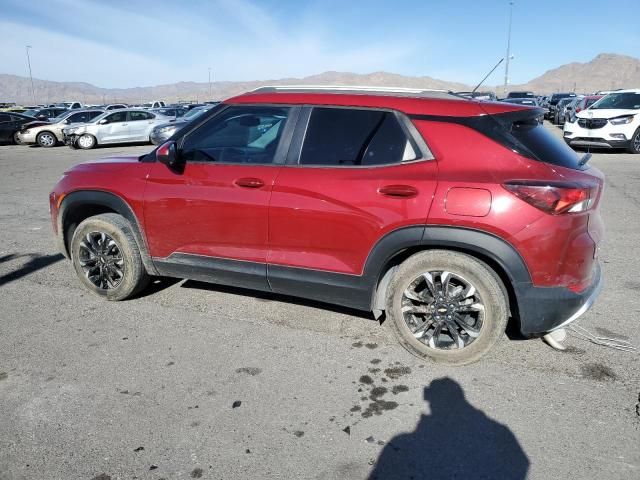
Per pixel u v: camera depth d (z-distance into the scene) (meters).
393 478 2.37
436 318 3.27
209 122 3.79
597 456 2.49
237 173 3.60
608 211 7.44
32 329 3.86
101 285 4.37
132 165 4.07
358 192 3.23
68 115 22.28
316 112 3.48
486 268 3.07
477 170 3.01
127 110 20.16
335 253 3.38
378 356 3.44
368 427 2.72
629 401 2.91
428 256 3.18
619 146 13.73
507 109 3.16
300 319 4.00
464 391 3.03
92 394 3.02
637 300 4.33
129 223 4.12
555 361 3.35
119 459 2.49
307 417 2.81
